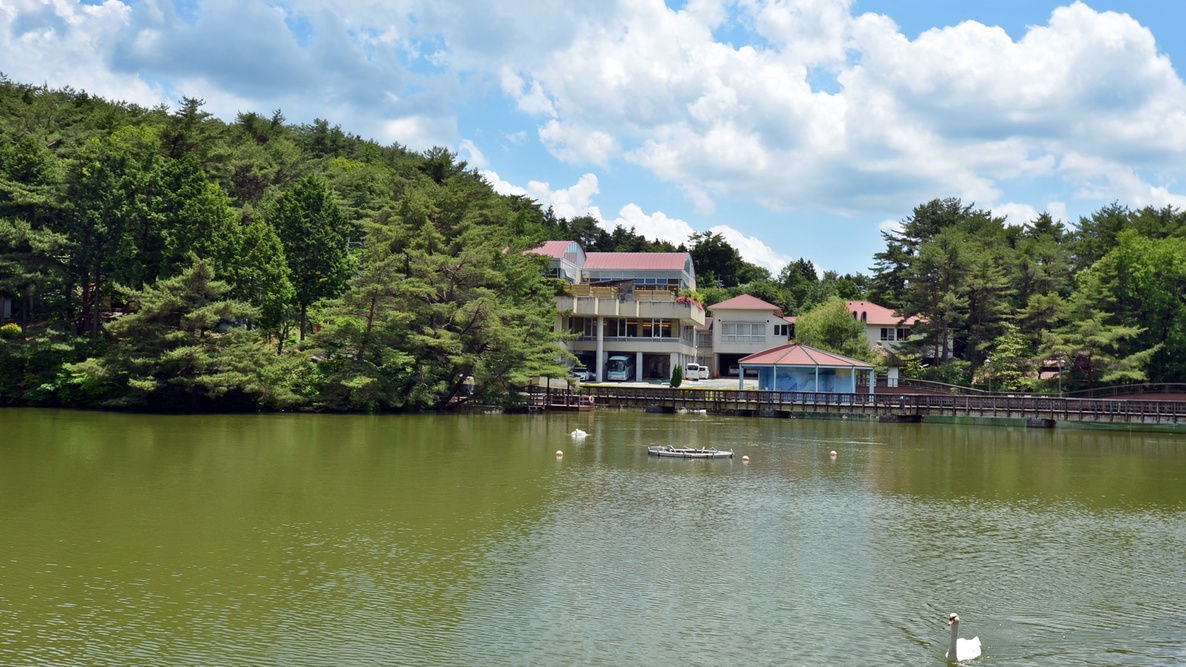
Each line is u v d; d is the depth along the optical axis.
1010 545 30.27
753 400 86.25
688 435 64.56
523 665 19.19
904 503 37.66
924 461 51.84
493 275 78.12
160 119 128.00
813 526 32.62
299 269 77.75
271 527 30.45
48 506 32.84
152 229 72.50
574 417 78.69
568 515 33.50
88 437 52.19
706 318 131.75
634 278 123.25
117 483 37.66
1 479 38.03
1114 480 45.12
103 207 70.62
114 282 69.88
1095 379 91.50
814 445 59.56
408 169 113.56
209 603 22.61
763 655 20.00
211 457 45.66
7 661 18.73
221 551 27.30
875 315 122.06
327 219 79.25
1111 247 111.81
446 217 85.81
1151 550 29.75
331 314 76.25
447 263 76.75
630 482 41.28
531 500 36.25
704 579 25.45
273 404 71.44
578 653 19.89
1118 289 92.00
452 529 30.80
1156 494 40.88
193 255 66.88
